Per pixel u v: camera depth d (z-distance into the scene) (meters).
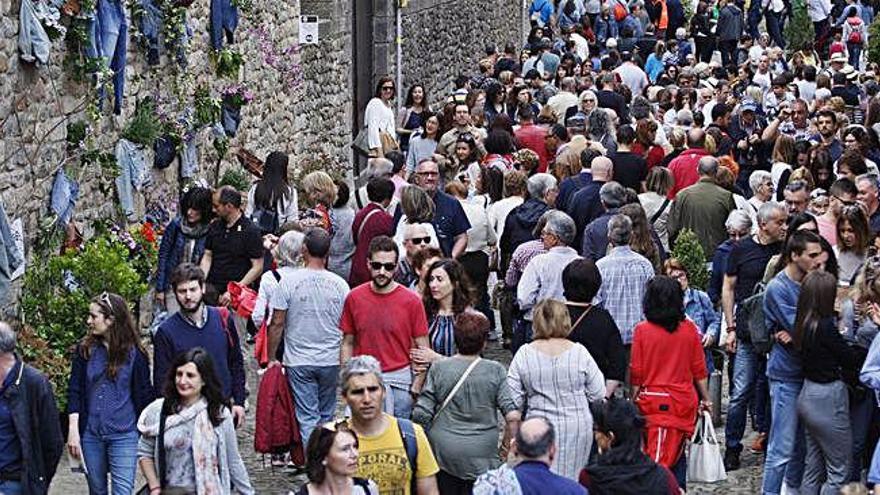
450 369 18.34
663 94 44.09
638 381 19.91
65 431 23.75
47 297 24.61
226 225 24.95
